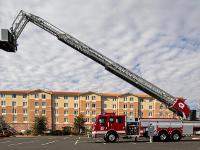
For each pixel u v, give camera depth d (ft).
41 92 321.73
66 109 325.62
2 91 317.83
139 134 95.50
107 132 95.40
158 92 109.40
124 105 331.16
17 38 105.60
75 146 79.82
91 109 326.44
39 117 267.59
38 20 110.52
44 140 120.47
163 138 95.35
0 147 81.30
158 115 329.31
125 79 110.22
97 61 110.42
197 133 97.35
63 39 109.91
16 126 314.76
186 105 105.91
